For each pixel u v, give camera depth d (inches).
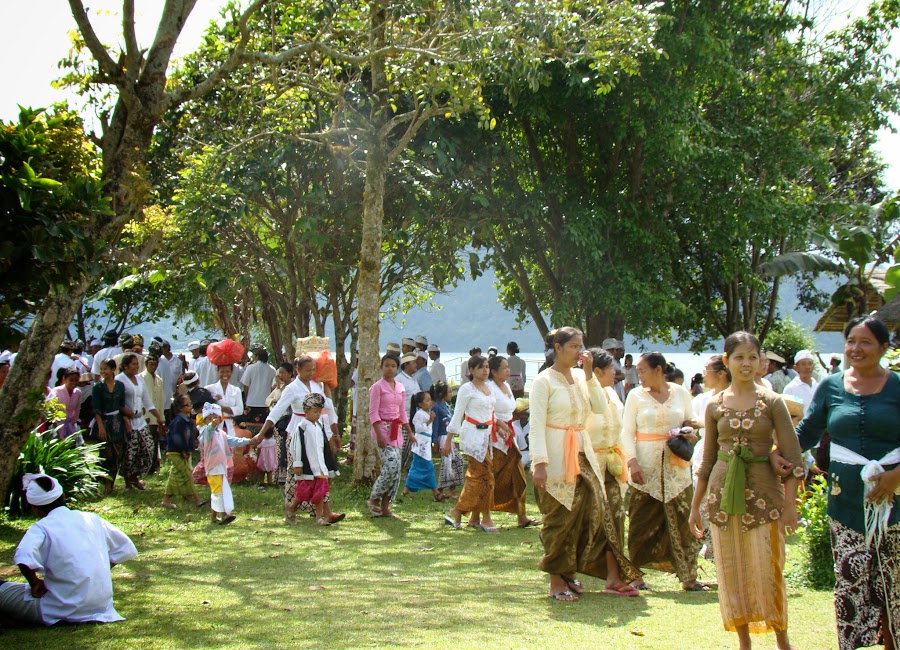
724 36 701.3
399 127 652.7
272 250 797.9
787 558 311.9
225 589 267.6
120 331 1089.4
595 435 271.0
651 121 679.1
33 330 298.0
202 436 395.2
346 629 215.8
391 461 406.6
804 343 1109.7
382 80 501.4
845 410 178.2
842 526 178.1
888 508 171.0
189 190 601.3
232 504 395.9
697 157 702.5
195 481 408.5
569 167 741.3
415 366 551.8
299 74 511.5
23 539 223.3
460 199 668.7
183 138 653.9
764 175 799.7
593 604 244.8
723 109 776.3
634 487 278.2
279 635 210.7
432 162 669.9
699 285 933.2
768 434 190.7
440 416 510.3
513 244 738.2
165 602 250.1
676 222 794.8
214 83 338.0
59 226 205.9
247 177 629.0
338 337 733.9
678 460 271.6
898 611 170.2
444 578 284.8
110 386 463.2
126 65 297.3
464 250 717.3
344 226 666.8
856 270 465.7
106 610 229.3
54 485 233.3
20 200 197.3
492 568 301.7
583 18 522.3
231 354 489.4
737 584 189.6
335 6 448.1
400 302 1006.4
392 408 411.2
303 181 673.6
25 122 204.4
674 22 659.4
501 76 508.7
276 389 496.4
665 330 856.9
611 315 730.2
